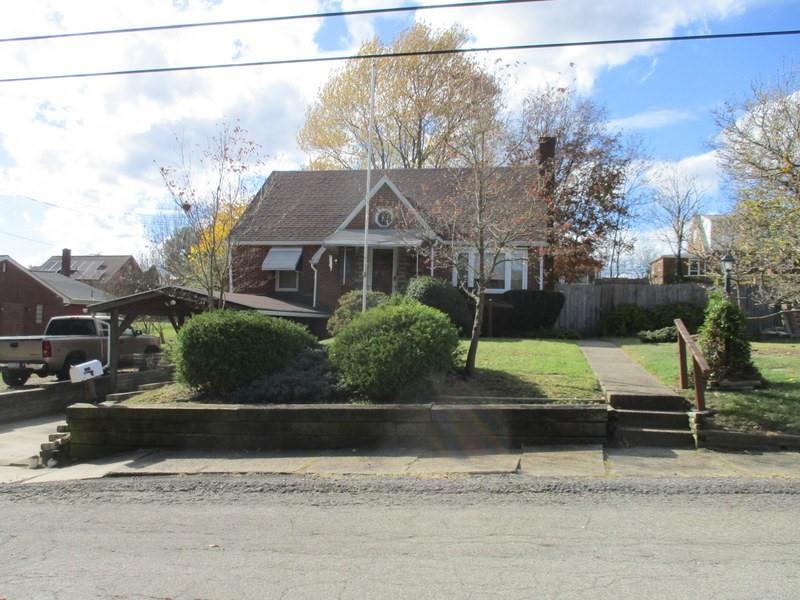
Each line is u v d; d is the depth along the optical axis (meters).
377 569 5.03
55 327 21.20
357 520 6.38
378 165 39.56
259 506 7.01
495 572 4.91
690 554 5.23
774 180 15.95
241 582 4.83
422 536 5.82
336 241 24.47
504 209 13.64
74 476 9.22
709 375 10.93
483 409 9.87
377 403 10.72
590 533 5.80
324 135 39.34
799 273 15.12
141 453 10.31
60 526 6.50
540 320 22.44
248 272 27.30
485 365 13.30
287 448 10.16
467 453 9.41
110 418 10.66
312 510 6.78
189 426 10.43
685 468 8.27
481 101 16.50
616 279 42.06
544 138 26.56
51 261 66.12
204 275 20.84
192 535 6.04
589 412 9.68
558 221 26.33
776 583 4.62
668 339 19.00
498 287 24.53
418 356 10.67
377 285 25.84
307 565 5.15
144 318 28.23
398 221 23.61
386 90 37.34
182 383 11.85
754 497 6.88
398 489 7.54
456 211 15.12
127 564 5.29
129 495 7.73
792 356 14.42
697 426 9.45
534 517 6.32
